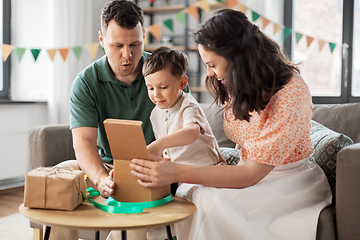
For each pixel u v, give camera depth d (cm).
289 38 325
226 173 101
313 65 326
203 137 126
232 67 100
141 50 135
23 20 336
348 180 102
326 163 125
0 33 329
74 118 138
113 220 84
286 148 101
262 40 104
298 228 102
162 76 119
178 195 115
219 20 100
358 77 307
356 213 100
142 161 95
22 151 315
